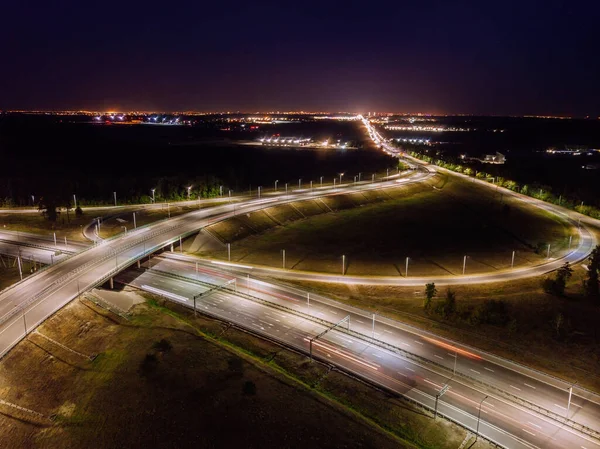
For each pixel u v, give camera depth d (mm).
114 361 68250
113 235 127875
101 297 87500
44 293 84875
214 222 136750
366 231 145500
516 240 138500
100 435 55062
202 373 64875
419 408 59375
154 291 91938
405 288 98312
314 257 119438
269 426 55531
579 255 122375
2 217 144250
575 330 80562
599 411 59969
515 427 56406
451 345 74500
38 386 64625
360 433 55094
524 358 71875
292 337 75375
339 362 68750
